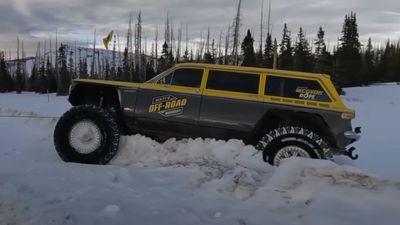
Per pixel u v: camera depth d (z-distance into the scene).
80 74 88.94
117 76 71.56
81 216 5.15
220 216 5.26
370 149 12.14
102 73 86.88
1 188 6.10
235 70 8.13
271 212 5.34
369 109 29.36
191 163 7.59
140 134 8.38
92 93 8.73
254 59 57.25
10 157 8.51
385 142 13.59
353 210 5.21
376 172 8.83
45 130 12.21
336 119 7.71
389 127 18.19
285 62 58.50
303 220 5.08
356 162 9.95
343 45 68.88
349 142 7.74
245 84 8.05
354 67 66.44
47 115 17.16
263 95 7.94
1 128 12.53
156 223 5.02
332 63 62.91
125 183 6.49
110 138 7.84
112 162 7.91
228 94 8.00
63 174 6.80
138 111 8.24
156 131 8.27
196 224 5.01
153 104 8.21
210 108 8.00
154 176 6.82
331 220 5.01
